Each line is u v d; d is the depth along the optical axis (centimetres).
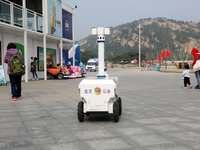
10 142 417
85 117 622
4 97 994
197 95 1071
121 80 2058
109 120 584
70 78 2392
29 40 2173
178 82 1830
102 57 629
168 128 502
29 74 2167
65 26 2638
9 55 902
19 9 1731
